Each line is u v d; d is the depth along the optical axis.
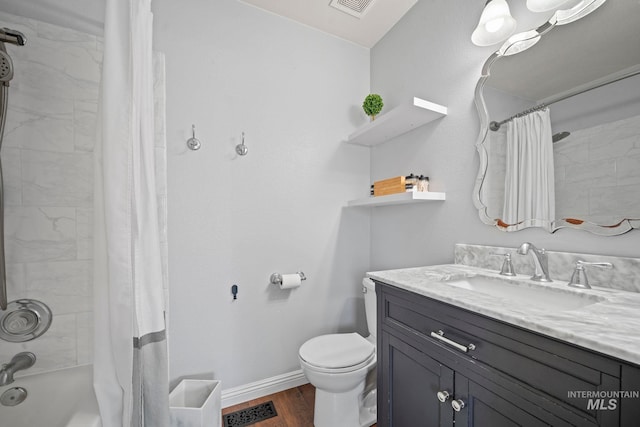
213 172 1.60
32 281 1.14
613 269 0.87
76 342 1.20
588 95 0.95
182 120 1.52
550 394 0.59
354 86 2.07
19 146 1.12
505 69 1.21
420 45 1.68
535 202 1.08
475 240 1.34
